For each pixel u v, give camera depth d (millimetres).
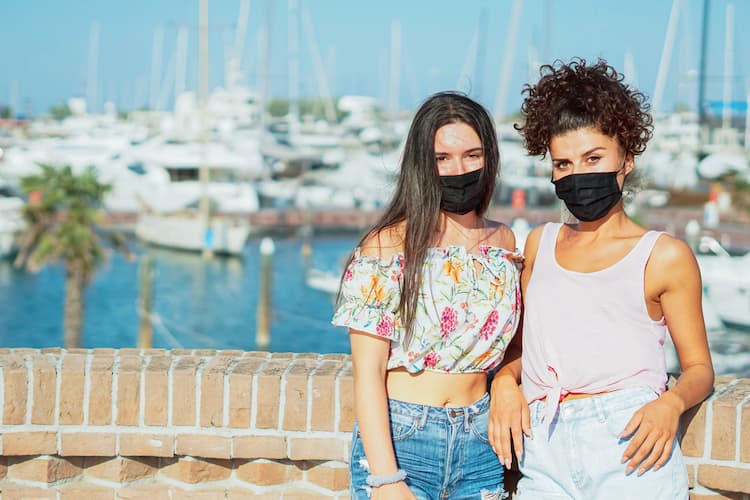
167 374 3064
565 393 2613
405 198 2641
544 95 2688
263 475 3123
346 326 2588
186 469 3127
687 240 28406
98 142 52125
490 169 2664
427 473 2635
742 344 21828
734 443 2789
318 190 52469
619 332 2549
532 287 2686
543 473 2648
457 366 2621
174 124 66438
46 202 25250
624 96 2561
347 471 3090
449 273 2623
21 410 3053
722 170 47000
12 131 65750
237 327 29984
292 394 3041
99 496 3113
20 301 34094
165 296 34781
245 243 45719
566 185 2598
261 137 55406
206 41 43562
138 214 46938
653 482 2494
